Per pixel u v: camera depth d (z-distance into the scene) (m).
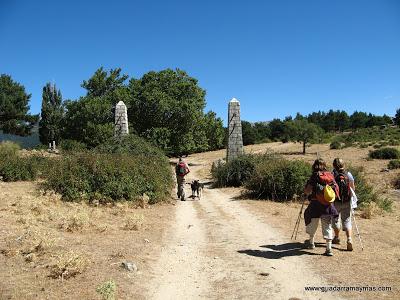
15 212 9.80
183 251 7.73
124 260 6.68
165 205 14.37
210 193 19.27
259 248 7.91
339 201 7.60
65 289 5.32
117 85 54.75
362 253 7.38
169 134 42.72
